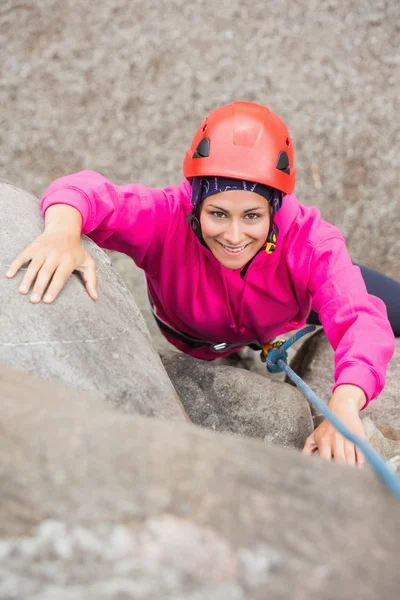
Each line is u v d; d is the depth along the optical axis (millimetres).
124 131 4543
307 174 4422
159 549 815
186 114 4609
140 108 4617
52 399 1058
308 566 810
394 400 2502
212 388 2094
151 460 914
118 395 1488
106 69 4730
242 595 780
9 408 992
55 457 908
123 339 1639
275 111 4621
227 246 2006
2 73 4680
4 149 4438
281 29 4914
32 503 859
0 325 1493
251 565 804
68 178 2037
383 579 811
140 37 4832
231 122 1939
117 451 921
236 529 838
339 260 2096
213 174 1900
